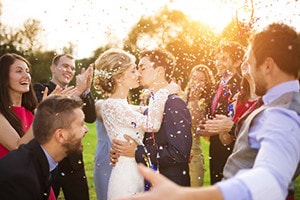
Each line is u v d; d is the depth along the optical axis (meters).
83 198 4.76
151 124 3.55
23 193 2.41
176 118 3.56
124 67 3.74
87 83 4.30
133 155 3.67
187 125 3.59
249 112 2.17
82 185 4.75
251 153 1.65
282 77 1.69
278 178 1.28
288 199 2.16
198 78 5.26
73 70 5.41
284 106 1.65
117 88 3.78
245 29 4.69
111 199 3.67
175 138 3.52
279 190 1.26
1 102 3.79
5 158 2.48
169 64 3.88
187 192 1.19
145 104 4.29
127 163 3.67
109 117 3.73
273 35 1.69
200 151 5.34
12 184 2.39
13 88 3.95
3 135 3.66
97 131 4.43
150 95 3.92
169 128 3.55
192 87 5.23
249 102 3.86
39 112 2.63
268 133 1.43
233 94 4.52
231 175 1.72
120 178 3.64
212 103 4.80
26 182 2.42
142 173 1.23
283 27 1.72
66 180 4.71
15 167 2.43
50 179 2.66
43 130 2.60
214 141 4.66
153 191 1.19
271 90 1.70
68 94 3.94
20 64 4.00
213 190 1.21
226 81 4.67
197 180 5.30
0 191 2.39
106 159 4.25
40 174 2.53
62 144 2.64
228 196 1.21
